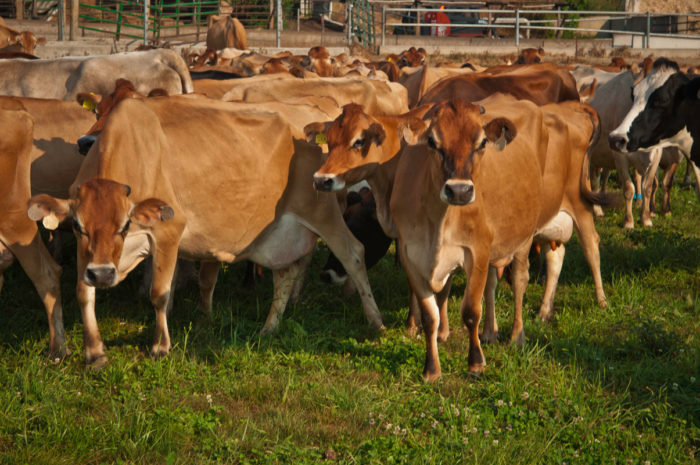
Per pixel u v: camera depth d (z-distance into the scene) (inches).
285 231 306.2
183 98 289.4
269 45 1262.3
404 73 579.5
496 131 226.1
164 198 265.1
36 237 268.8
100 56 409.1
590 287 367.9
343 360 274.1
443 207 233.5
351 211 352.5
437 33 1530.5
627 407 240.4
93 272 223.6
